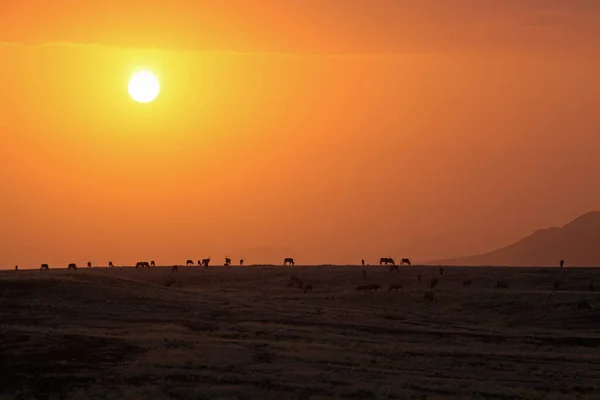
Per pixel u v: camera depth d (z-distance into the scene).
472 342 121.25
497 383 88.75
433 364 98.69
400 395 79.19
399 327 133.12
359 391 80.25
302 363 93.50
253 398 75.88
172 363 87.38
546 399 80.56
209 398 75.00
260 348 101.19
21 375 78.81
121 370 82.75
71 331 105.06
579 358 106.06
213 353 95.00
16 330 99.25
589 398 82.00
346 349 105.19
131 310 132.88
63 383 77.06
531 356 106.69
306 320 134.75
